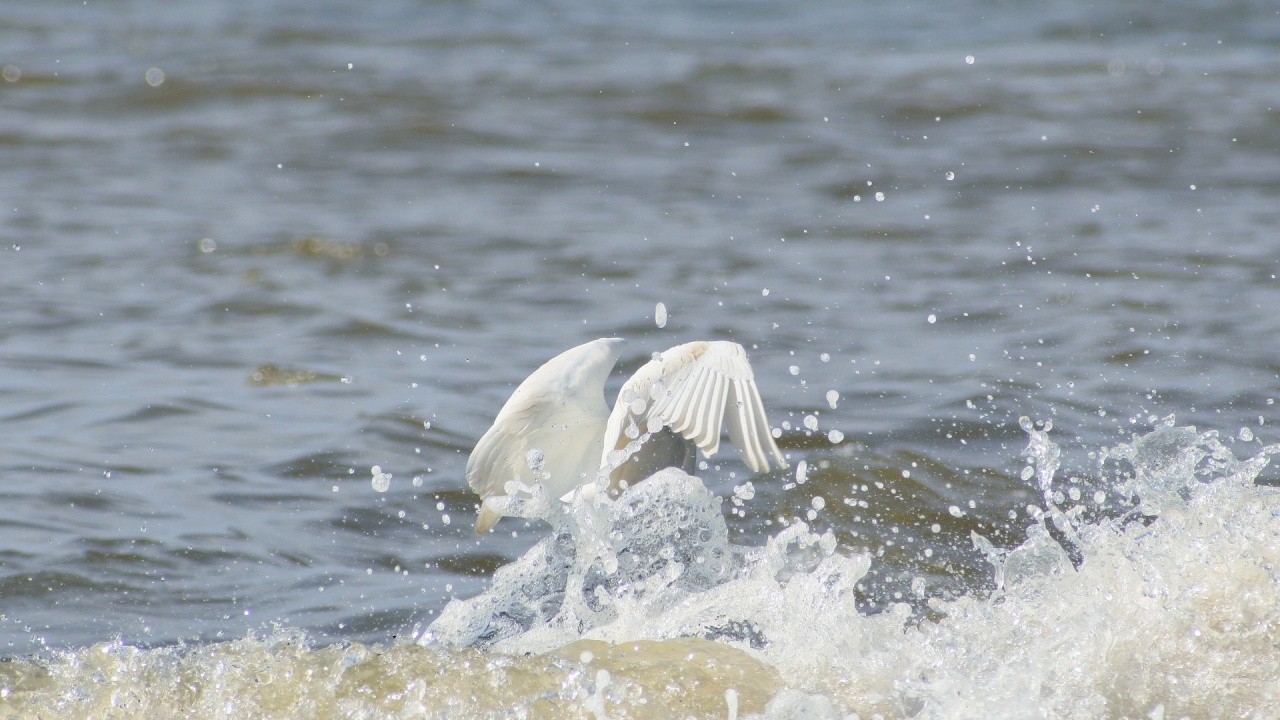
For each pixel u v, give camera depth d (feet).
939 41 279.90
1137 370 89.86
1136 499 67.31
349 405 85.66
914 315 106.11
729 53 258.16
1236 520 54.75
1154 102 206.49
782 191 154.61
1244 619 50.31
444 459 76.54
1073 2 334.24
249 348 98.84
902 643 51.34
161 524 66.59
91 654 51.03
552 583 58.34
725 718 47.19
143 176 161.17
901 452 74.54
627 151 176.45
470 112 198.90
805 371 91.61
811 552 63.16
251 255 126.82
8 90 209.87
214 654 51.11
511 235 134.92
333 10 312.09
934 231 135.85
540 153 174.60
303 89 214.90
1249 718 46.19
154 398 86.63
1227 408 81.61
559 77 227.61
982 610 52.90
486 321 106.52
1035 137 181.68
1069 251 126.00
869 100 208.74
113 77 222.07
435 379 91.56
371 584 60.85
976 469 72.33
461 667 49.78
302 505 69.56
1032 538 55.67
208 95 210.18
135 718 47.93
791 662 50.85
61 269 120.57
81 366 93.66
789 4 334.24
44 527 65.46
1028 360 92.84
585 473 53.78
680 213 144.66
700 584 57.88
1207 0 329.52
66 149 174.70
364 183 158.92
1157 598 51.44
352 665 50.03
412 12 311.47
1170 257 122.42
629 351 97.86
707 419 49.67
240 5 315.99
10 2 308.19
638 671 49.85
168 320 106.01
